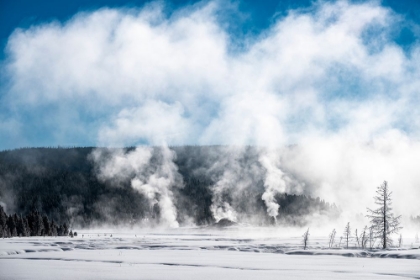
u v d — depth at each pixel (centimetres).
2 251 6294
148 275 3878
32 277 3672
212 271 4247
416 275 4038
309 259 5819
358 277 3859
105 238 11425
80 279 3581
